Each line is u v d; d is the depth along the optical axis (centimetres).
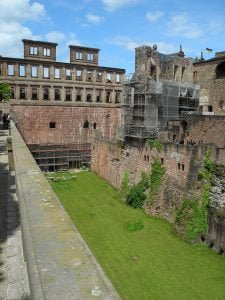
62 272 562
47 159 6794
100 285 523
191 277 2706
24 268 1048
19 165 1680
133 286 2548
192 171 3719
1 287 1002
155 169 4344
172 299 2388
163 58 5547
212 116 4394
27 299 921
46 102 6750
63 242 689
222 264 2967
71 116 7019
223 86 5475
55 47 7012
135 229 3728
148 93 4791
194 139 4709
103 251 3141
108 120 7431
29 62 6512
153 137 4659
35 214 888
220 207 3369
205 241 3412
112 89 7431
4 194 1916
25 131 6600
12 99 6450
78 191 5247
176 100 5072
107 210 4384
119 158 5400
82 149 7144
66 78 6925
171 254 3133
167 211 4100
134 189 4625
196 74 5938
